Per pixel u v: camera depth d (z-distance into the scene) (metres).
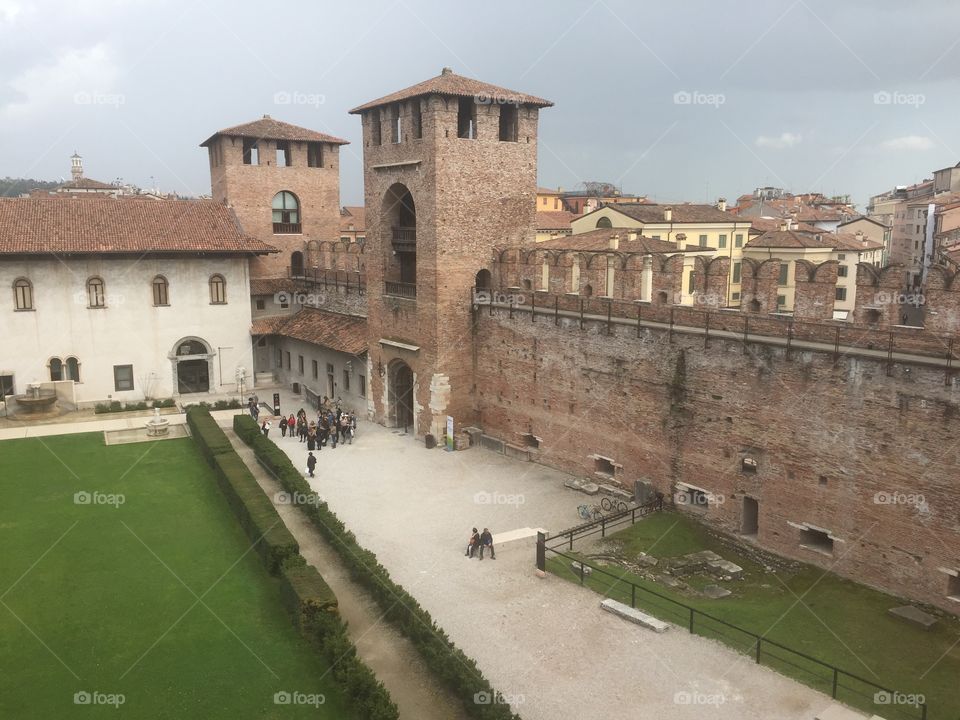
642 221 68.38
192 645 22.97
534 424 39.00
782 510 27.75
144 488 36.25
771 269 28.19
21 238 48.59
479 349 41.78
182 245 52.34
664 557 27.97
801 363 26.48
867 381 24.64
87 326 51.09
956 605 23.02
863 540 25.33
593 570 27.02
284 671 21.67
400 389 46.31
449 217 39.69
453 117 38.91
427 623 22.75
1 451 41.91
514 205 42.03
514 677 20.81
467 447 42.03
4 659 22.14
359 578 26.53
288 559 26.61
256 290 59.50
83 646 22.86
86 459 40.62
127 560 28.59
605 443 35.03
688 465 31.19
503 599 25.30
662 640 22.31
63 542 30.12
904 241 90.31
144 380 53.38
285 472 35.75
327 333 51.78
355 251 51.06
